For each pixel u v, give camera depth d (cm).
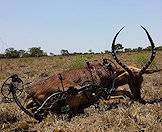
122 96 1111
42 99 1008
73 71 1066
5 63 3866
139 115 931
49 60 4197
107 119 910
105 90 1077
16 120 1001
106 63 1138
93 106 1061
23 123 945
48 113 975
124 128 848
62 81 1023
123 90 1134
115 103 1108
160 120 910
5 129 923
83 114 1011
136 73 1146
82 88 1024
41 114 954
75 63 2038
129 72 1135
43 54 6519
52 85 1015
